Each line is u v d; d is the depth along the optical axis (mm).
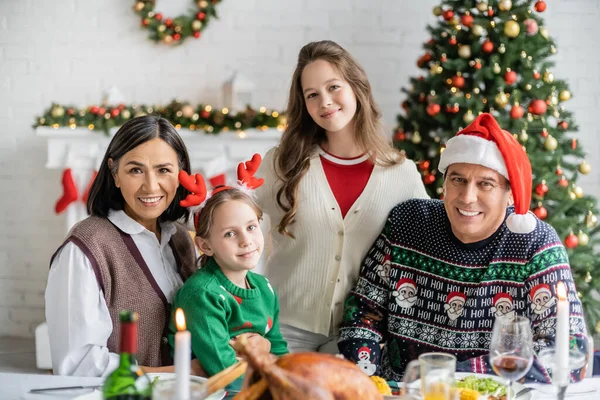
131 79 4180
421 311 1939
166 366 1765
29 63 4184
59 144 3896
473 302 1876
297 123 2154
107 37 4152
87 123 3834
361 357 1938
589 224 3350
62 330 1725
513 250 1860
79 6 4141
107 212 1854
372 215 2098
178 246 1979
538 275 1830
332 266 2111
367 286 2025
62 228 4230
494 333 1379
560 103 3785
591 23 3957
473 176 1792
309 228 2109
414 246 1966
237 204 1782
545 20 3967
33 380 1618
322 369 1161
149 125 1805
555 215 3264
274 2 4078
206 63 4141
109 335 1777
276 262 2207
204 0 4027
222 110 3848
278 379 1103
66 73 4184
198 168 3869
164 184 1821
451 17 3371
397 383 1629
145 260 1835
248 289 1825
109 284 1771
